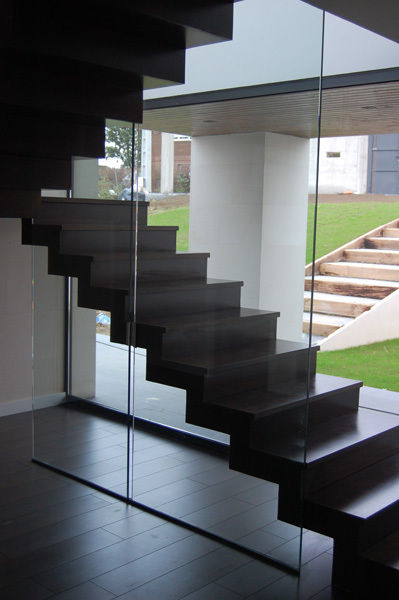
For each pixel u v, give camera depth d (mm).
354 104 4332
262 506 2982
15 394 4891
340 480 3059
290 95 2904
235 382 3086
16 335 4836
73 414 3824
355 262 7211
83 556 2869
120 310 3561
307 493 2877
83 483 3717
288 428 2873
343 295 7371
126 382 3596
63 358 3865
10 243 4723
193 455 3535
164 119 3338
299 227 2875
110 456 3670
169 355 3369
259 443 3008
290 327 2883
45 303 3916
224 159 3160
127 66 2934
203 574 2752
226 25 2924
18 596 2541
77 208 3633
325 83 3883
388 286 7176
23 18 2557
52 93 3055
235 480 3160
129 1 2539
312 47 2797
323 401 3463
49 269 3789
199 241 3227
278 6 2908
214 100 3174
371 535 2713
